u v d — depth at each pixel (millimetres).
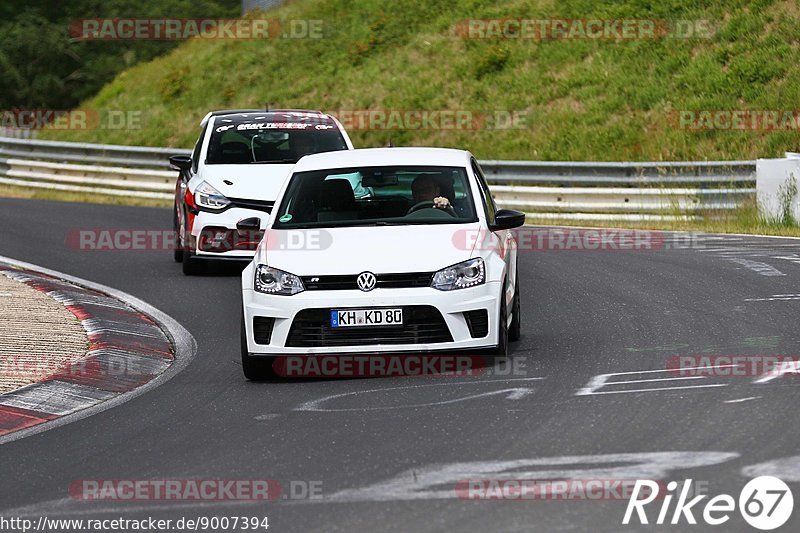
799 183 70625
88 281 53812
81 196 101750
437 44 123500
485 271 32250
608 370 31656
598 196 80062
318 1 142500
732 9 109812
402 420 26734
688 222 74312
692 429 24688
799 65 99875
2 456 25312
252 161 55188
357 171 36469
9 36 171250
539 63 113312
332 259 32219
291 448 24719
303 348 31484
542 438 24438
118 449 25516
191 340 40375
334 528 19047
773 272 50438
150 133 129000
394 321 31312
